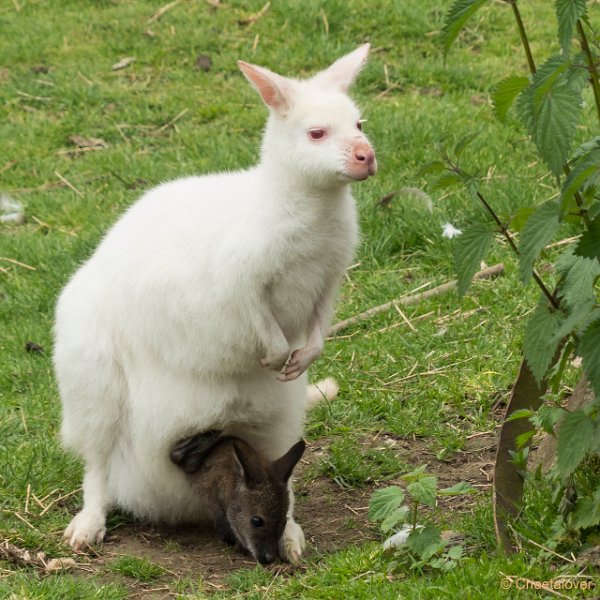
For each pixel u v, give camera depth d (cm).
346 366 1428
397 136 1973
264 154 1064
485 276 1580
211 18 2492
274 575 1027
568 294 862
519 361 1371
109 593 977
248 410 1115
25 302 1648
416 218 1717
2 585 979
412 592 885
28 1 2619
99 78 2344
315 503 1173
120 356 1112
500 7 2497
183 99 2244
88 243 1759
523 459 964
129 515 1175
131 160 2036
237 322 1046
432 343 1441
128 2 2594
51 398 1405
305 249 1039
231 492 1085
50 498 1182
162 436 1102
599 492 895
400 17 2423
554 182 1778
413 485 959
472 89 2227
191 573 1041
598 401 838
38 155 2109
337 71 1124
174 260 1064
